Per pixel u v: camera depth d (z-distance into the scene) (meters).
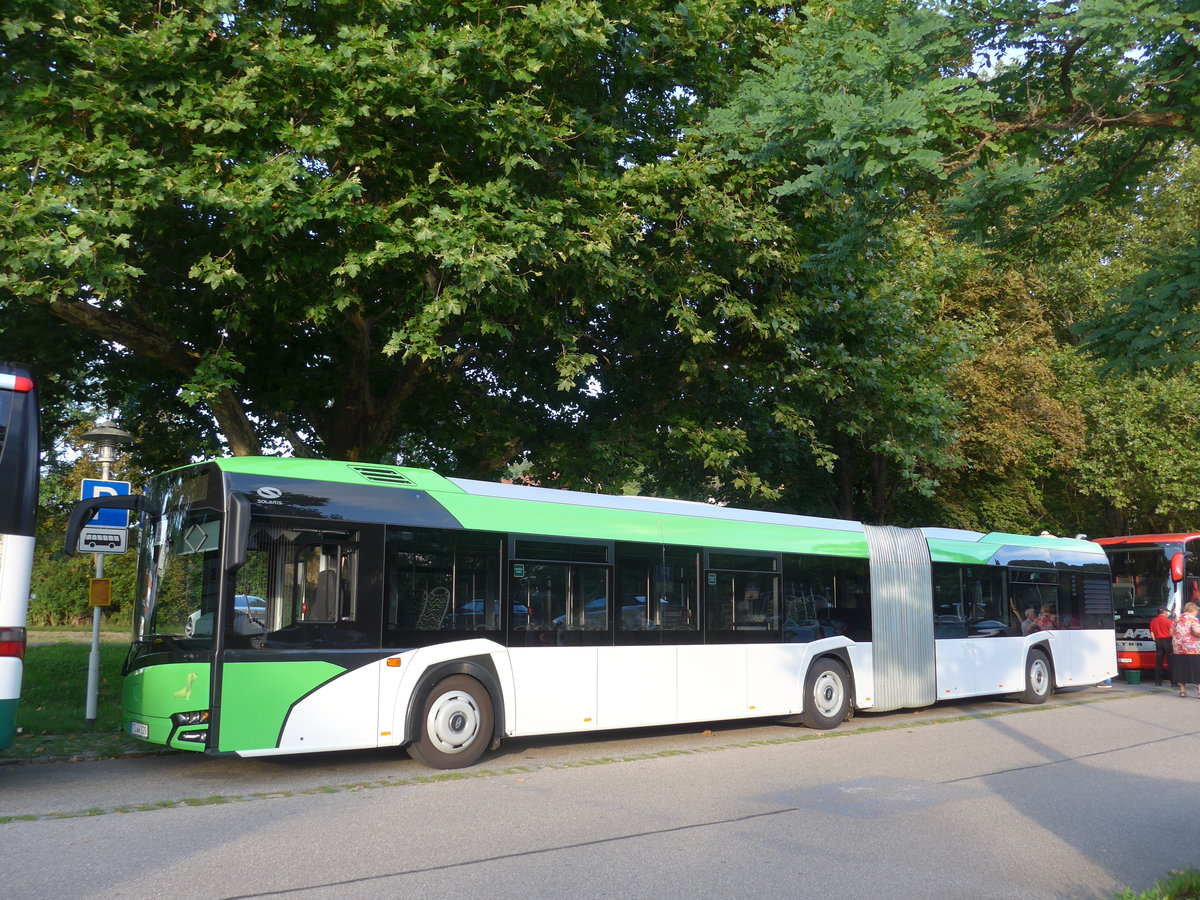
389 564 10.03
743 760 11.12
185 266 12.82
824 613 14.47
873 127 7.35
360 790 9.00
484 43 11.59
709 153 14.11
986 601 17.52
